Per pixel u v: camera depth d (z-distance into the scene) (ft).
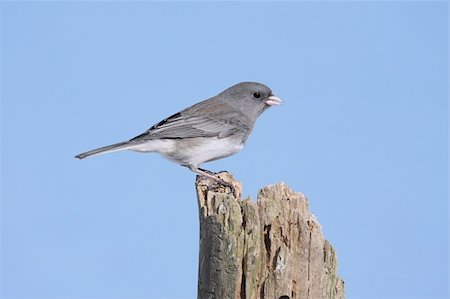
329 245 35.47
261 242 35.12
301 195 37.04
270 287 34.22
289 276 34.35
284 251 34.45
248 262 34.32
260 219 35.47
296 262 34.88
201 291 35.94
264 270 34.83
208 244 35.27
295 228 35.35
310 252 34.96
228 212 35.14
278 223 35.50
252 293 34.37
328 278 34.96
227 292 34.27
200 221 38.09
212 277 34.76
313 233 35.22
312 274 34.78
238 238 34.68
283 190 37.47
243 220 35.40
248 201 35.86
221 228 34.76
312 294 34.65
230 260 34.32
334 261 35.42
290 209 35.94
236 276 34.24
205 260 35.45
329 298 34.88
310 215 36.40
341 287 35.81
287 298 34.14
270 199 36.22
